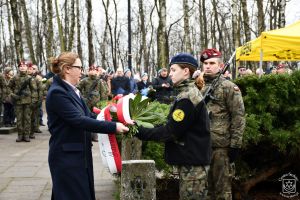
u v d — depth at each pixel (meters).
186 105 4.20
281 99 6.65
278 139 6.44
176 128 4.20
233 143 5.37
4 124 16.61
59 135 4.26
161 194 6.80
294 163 6.96
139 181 3.90
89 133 4.40
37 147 12.41
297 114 6.74
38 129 16.08
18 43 20.77
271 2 37.25
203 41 42.19
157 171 6.26
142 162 3.91
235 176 6.73
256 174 6.83
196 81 5.57
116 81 16.47
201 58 5.67
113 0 49.28
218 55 5.61
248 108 6.59
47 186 7.85
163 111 6.11
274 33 11.62
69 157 4.23
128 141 5.71
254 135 6.29
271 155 6.79
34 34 54.28
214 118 5.45
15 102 13.45
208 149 4.32
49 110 4.27
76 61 4.40
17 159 10.48
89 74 13.65
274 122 6.74
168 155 4.37
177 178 6.96
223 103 5.45
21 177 8.54
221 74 5.55
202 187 4.30
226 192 5.47
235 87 5.43
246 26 22.58
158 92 14.12
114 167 4.50
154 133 4.27
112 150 4.48
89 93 13.50
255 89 6.65
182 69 4.32
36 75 14.79
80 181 4.23
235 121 5.38
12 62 45.81
